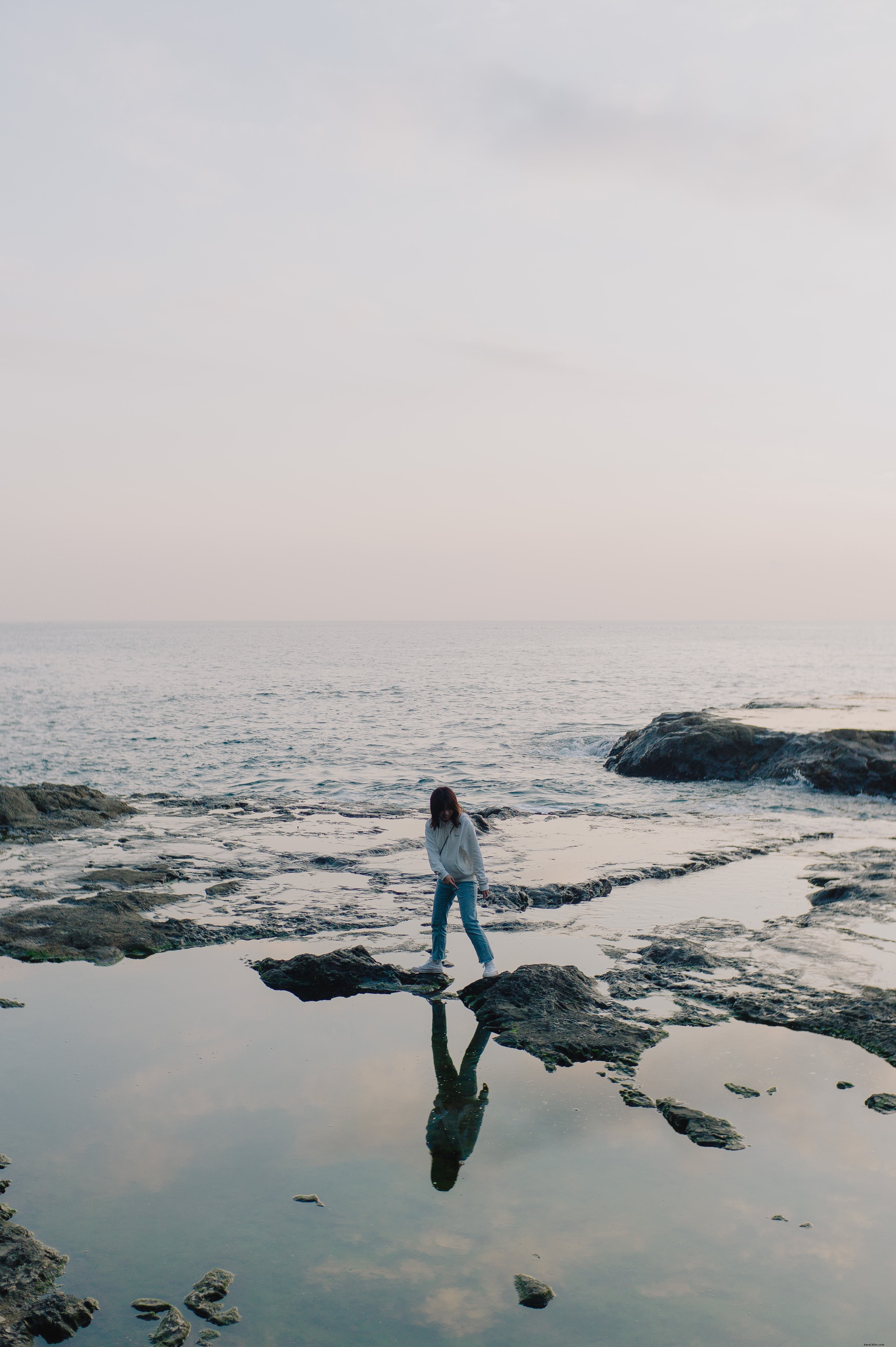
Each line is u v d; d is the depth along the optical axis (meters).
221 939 8.70
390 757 25.53
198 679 68.12
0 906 9.59
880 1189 4.36
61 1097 5.34
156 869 11.30
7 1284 3.62
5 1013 6.76
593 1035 6.27
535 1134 4.92
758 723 22.36
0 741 29.86
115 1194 4.30
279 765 24.25
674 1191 4.34
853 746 19.64
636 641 189.12
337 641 194.00
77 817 14.71
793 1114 5.16
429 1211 4.17
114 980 7.54
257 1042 6.23
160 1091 5.43
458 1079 5.64
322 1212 4.16
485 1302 3.55
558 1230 4.02
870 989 7.13
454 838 7.64
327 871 11.40
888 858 12.14
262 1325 3.41
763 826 14.94
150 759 25.66
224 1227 4.04
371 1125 5.01
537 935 8.80
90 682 63.91
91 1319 3.46
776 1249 3.89
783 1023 6.54
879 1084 5.55
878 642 178.38
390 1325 3.41
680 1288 3.63
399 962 8.06
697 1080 5.61
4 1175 4.48
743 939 8.59
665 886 10.78
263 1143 4.80
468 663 94.25
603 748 26.31
